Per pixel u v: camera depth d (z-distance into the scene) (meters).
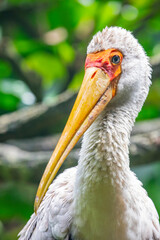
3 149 10.12
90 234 5.62
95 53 5.69
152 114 12.75
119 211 5.51
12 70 13.73
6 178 9.79
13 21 13.74
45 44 12.63
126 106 5.75
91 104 5.55
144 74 5.86
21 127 10.56
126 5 12.55
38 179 9.90
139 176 11.64
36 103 13.16
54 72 13.23
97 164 5.49
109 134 5.53
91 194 5.50
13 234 11.55
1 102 12.68
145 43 13.54
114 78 5.65
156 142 10.10
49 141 11.41
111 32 5.70
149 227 6.05
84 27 13.24
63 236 5.84
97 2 12.20
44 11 13.70
